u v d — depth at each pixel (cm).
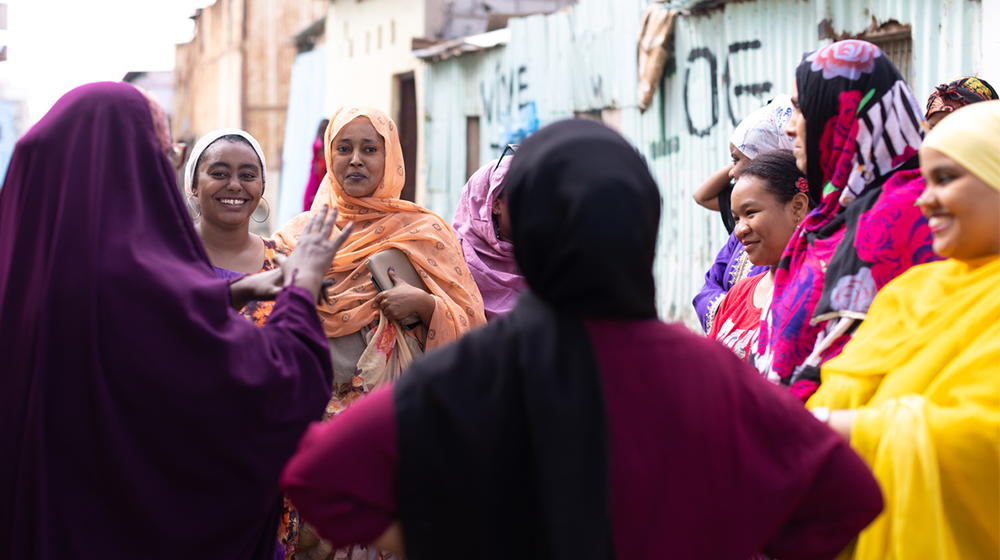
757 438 131
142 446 188
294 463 128
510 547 125
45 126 193
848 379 169
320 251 216
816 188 204
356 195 313
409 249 307
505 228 357
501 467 124
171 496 191
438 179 1038
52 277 184
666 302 691
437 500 124
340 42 1344
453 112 1003
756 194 228
